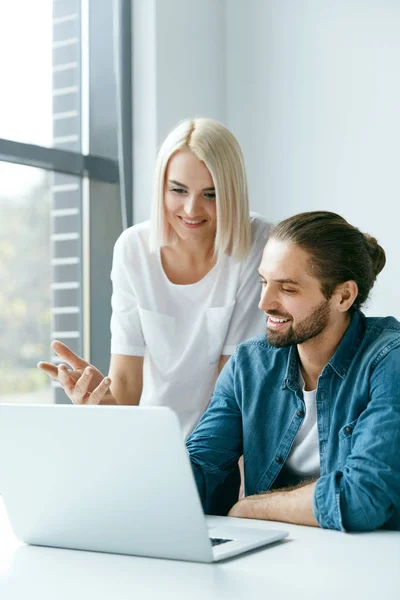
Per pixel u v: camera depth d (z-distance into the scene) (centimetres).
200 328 241
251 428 176
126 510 126
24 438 132
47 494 133
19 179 343
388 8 329
